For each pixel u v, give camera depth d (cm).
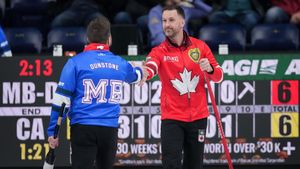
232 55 2334
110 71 1795
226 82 2339
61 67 2339
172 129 1928
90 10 3066
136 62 2309
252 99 2345
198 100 1944
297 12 3038
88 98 1777
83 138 1777
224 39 2864
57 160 2345
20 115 2352
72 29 2916
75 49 2884
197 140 1952
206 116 1962
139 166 2361
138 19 3061
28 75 2342
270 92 2345
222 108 2342
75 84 1775
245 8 3067
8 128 2356
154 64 1900
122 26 2577
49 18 3278
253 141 2355
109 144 1800
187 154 1975
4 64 2341
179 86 1925
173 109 1931
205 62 1866
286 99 2347
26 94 2347
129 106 2342
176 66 1928
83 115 1775
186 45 1941
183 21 1934
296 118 2352
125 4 3275
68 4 3234
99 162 1822
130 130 2347
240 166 2372
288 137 2356
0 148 2361
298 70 2341
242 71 2339
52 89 2342
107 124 1786
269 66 2342
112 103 1798
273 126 2355
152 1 3183
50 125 1759
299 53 2345
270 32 2875
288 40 2850
